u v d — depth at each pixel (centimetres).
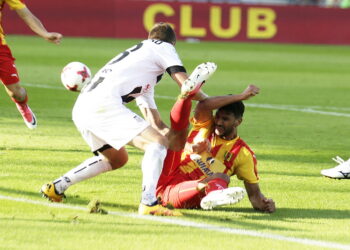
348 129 2736
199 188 1438
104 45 6400
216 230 1305
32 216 1350
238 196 1358
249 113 3066
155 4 7369
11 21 7094
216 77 4481
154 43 1453
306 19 7706
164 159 1444
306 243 1245
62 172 1769
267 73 4841
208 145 1480
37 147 2089
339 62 5897
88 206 1405
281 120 2902
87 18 7238
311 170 1959
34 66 4666
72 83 1683
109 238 1227
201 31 7488
